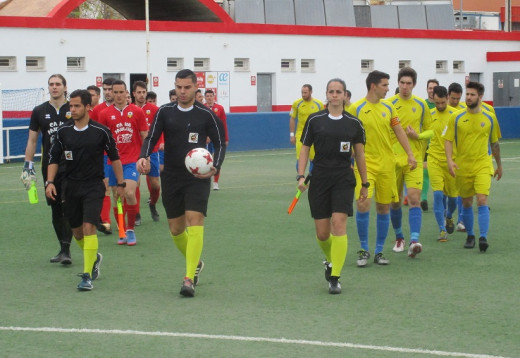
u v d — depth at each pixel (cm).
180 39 3834
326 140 831
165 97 3812
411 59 4475
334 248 828
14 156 2512
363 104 966
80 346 643
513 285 862
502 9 6806
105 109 1162
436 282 878
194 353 622
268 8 4425
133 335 672
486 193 1049
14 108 3198
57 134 869
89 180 868
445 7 4912
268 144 3053
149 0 4381
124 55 3700
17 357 615
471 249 1080
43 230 1246
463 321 715
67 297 816
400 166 1024
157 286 866
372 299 800
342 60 4284
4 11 4003
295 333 677
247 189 1777
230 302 789
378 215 981
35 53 3488
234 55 3984
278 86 4125
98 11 6359
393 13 4797
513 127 3516
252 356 614
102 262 999
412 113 1081
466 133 1049
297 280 893
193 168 816
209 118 843
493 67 4697
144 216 1390
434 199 1148
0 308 769
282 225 1282
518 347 636
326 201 842
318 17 4538
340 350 628
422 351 624
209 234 1200
